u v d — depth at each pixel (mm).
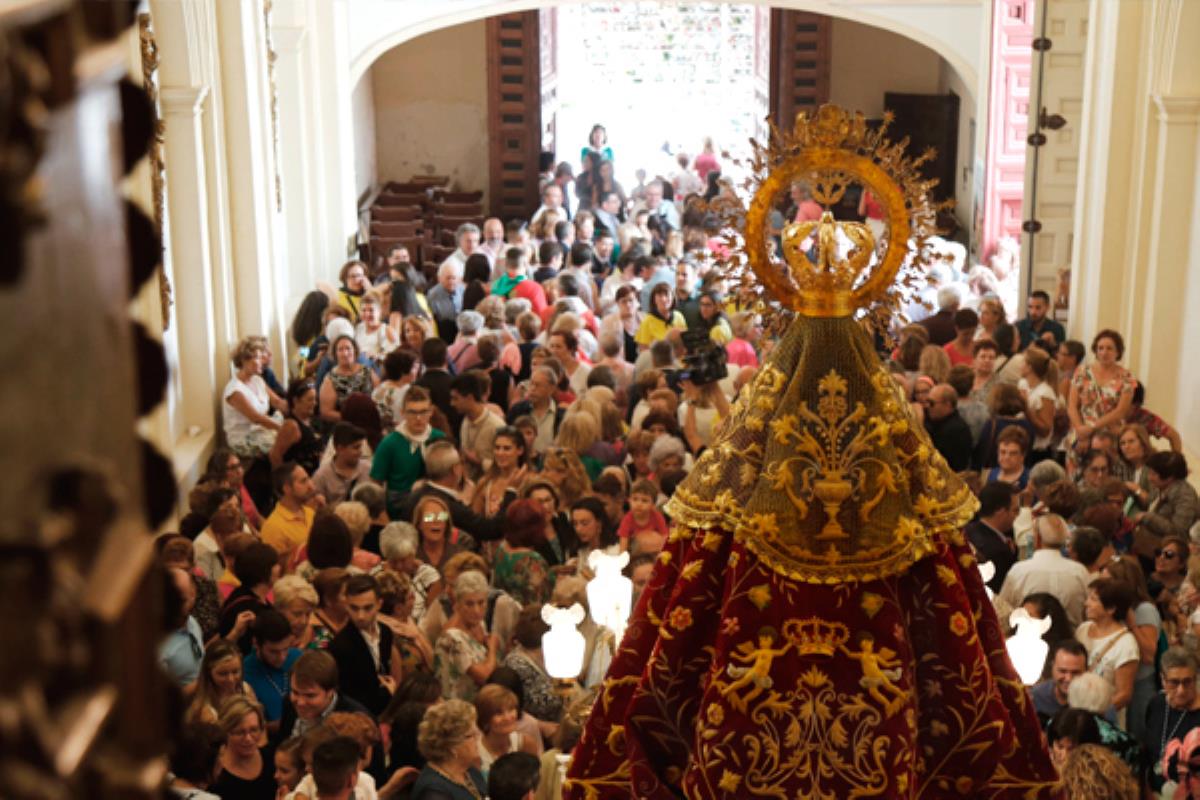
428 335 12203
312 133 17062
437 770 5332
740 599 2338
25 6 541
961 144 22984
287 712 6117
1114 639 6754
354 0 17797
